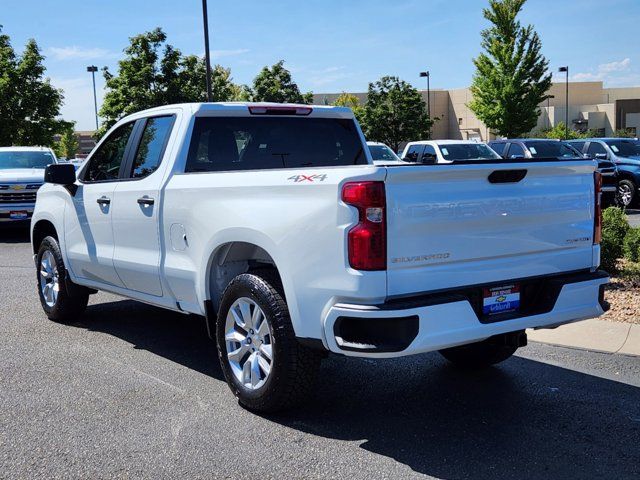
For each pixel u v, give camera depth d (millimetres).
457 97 80812
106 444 4160
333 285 3934
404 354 3799
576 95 84250
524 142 18766
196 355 6031
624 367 5531
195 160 5398
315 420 4523
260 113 5691
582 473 3746
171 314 7598
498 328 4145
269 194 4355
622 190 18922
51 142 29344
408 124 45469
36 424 4473
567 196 4516
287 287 4203
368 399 4930
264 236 4332
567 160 4488
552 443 4137
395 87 45750
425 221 3916
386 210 3797
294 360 4277
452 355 5582
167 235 5293
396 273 3852
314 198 4039
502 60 39500
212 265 4961
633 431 4301
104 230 6098
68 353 6094
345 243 3863
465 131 80062
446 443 4156
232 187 4629
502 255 4238
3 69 28188
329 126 6098
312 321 4090
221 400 4895
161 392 5066
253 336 4562
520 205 4277
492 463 3875
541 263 4430
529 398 4898
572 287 4488
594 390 5035
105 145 6410
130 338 6598
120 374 5488
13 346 6316
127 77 26500
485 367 5570
